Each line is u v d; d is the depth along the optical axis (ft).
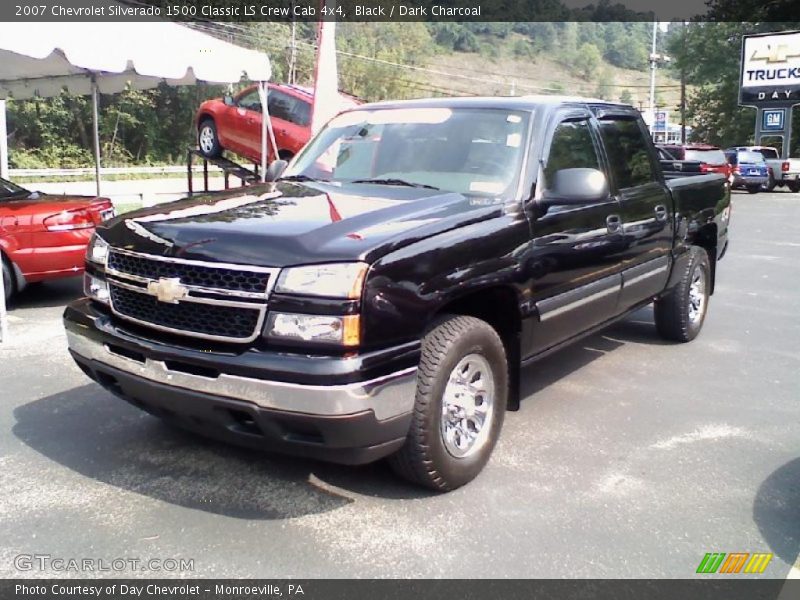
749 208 72.59
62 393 17.06
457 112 15.33
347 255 10.30
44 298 28.14
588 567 10.25
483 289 12.28
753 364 20.07
